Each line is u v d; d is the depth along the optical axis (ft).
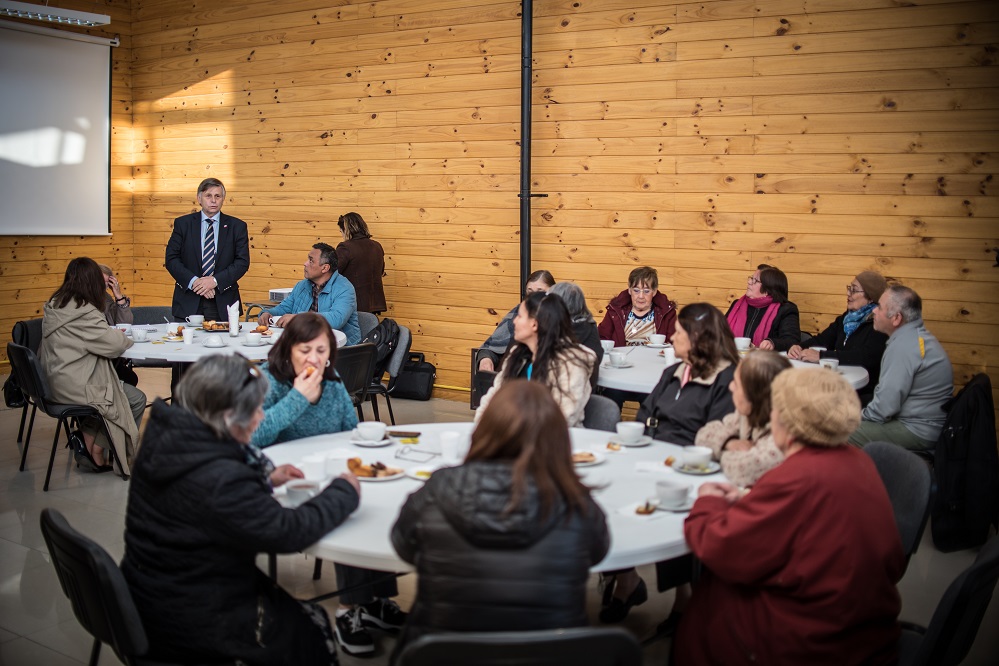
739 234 18.04
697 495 7.64
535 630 5.20
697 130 18.24
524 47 19.26
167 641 6.67
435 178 21.52
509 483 5.31
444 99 21.17
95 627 6.66
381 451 8.91
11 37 24.06
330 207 23.35
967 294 16.17
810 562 6.40
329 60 22.88
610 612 10.25
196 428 6.55
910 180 16.42
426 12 21.20
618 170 19.13
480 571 5.23
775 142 17.52
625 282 19.31
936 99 16.07
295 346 9.85
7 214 24.52
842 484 6.46
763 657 6.61
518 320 10.94
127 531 6.86
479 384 13.29
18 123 24.45
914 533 8.17
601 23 18.98
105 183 26.40
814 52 16.99
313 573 11.69
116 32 26.43
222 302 20.47
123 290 27.58
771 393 7.45
